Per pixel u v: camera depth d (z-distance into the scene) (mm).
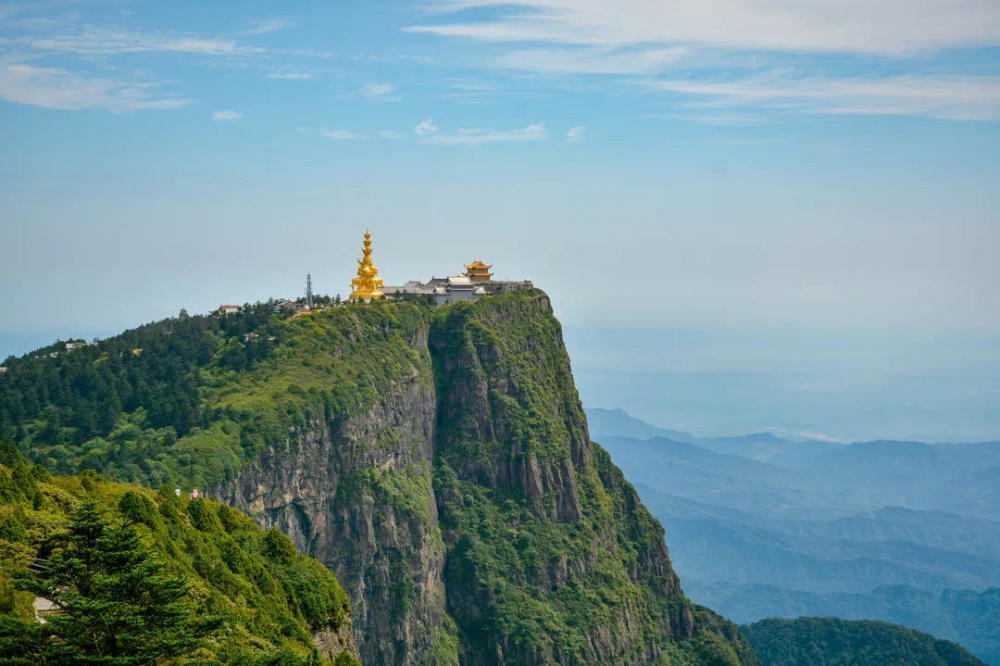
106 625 160125
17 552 192500
